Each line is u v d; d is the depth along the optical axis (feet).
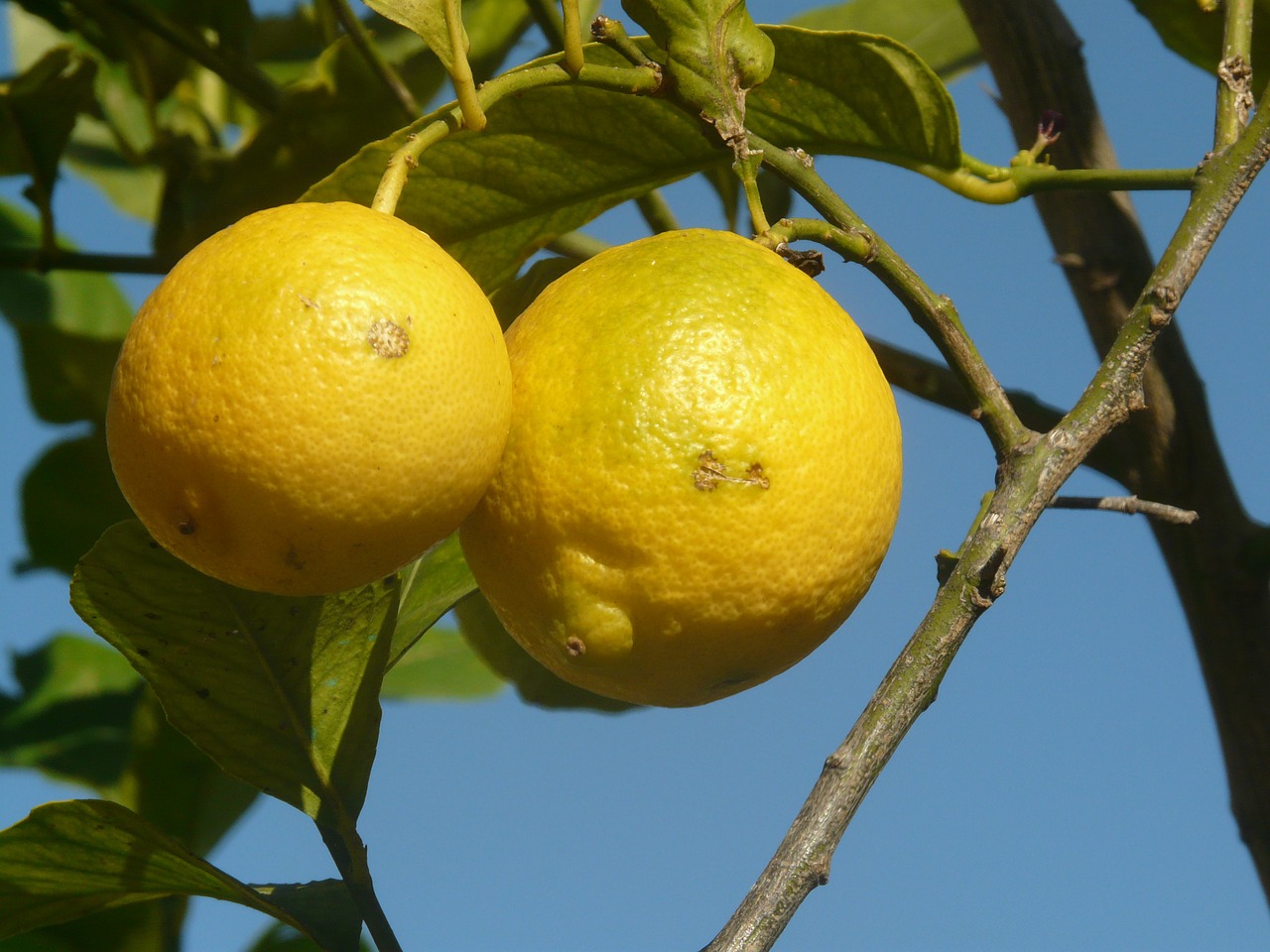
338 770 2.06
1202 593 2.34
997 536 1.91
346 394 1.82
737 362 1.88
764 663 1.93
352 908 2.05
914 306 1.96
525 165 2.15
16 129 2.42
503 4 2.73
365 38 2.42
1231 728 2.33
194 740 2.06
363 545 1.86
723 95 1.99
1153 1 2.40
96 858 2.01
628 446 1.87
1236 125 2.00
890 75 2.13
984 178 2.16
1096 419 1.94
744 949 1.84
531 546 1.90
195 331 1.83
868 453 1.91
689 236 1.94
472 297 1.89
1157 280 1.94
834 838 1.86
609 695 1.97
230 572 1.88
